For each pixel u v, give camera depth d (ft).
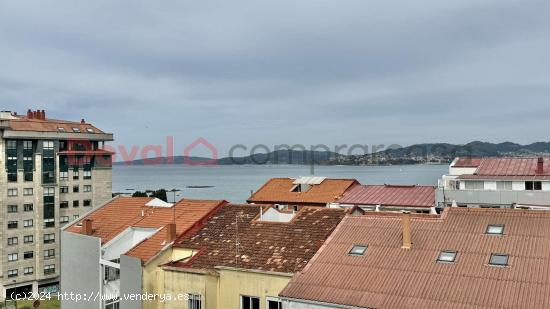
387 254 77.51
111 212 136.67
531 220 78.64
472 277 67.82
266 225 101.09
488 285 65.51
